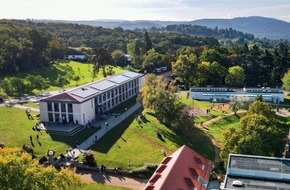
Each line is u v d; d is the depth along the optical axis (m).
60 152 93.62
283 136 82.19
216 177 79.94
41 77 177.00
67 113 114.69
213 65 192.00
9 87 149.25
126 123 117.25
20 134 104.00
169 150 97.81
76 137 103.56
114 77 154.75
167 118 113.50
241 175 62.53
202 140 111.31
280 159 66.81
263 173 61.69
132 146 98.62
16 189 50.66
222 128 126.69
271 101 166.00
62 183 54.50
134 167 86.88
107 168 85.19
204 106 153.50
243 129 82.56
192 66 192.00
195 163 74.69
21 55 193.00
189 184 64.56
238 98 144.75
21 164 53.44
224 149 82.31
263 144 78.81
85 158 86.31
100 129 111.56
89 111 119.19
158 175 67.38
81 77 197.12
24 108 130.00
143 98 125.69
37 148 95.31
